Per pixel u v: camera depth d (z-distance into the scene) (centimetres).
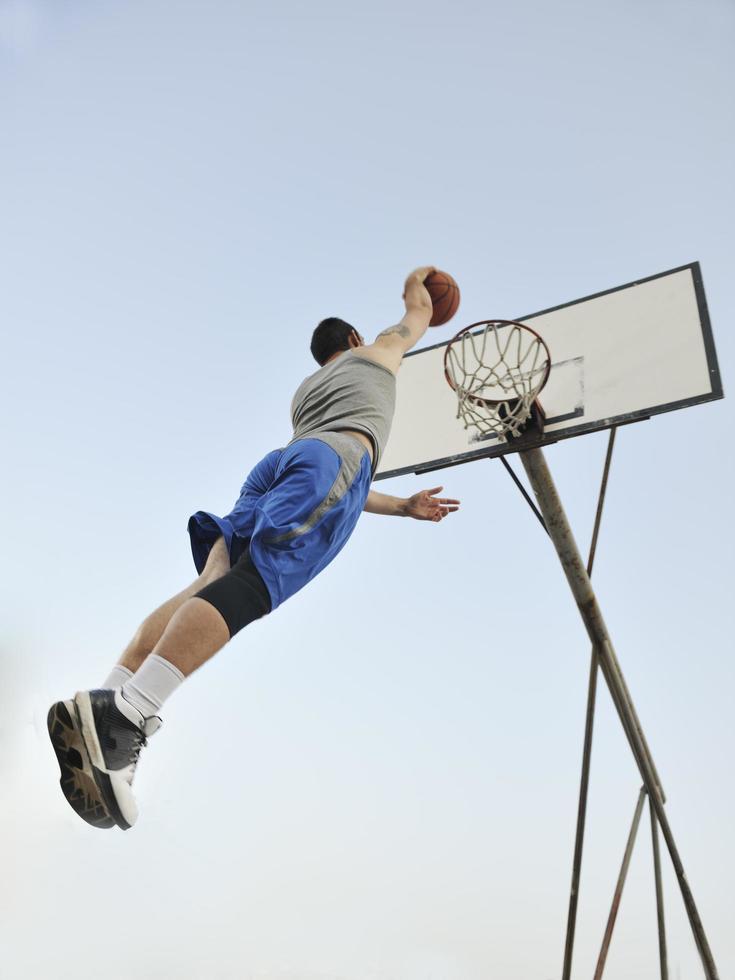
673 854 468
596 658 451
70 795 211
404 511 412
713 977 457
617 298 498
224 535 263
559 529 451
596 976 450
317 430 272
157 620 245
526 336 509
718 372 455
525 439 464
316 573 255
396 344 299
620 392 468
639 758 467
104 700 208
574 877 452
